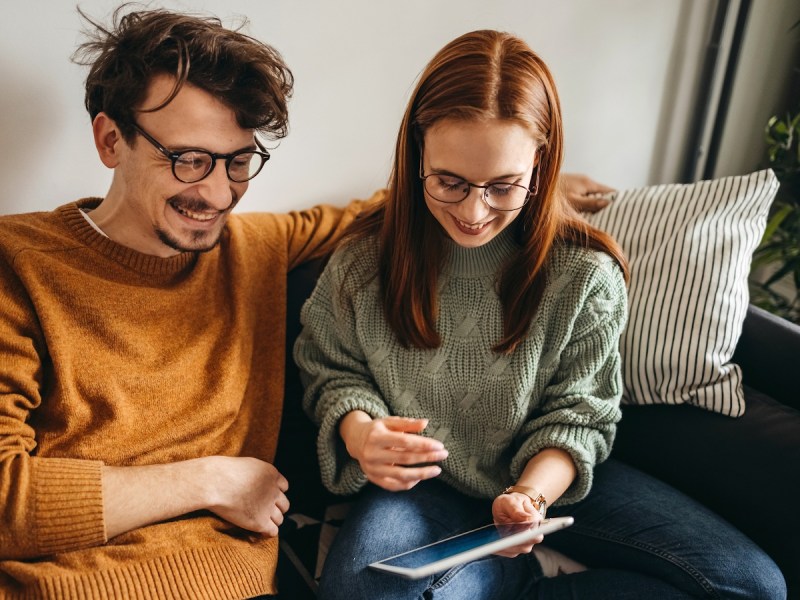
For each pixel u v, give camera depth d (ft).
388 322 3.92
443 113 3.22
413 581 3.46
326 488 4.45
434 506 3.96
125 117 3.40
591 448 3.83
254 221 4.42
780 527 3.91
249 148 3.60
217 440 3.94
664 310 4.37
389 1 4.71
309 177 4.98
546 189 3.57
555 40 5.32
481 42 3.37
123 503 3.36
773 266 6.73
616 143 5.94
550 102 3.40
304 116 4.79
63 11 3.96
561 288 3.78
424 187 3.48
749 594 3.58
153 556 3.38
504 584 3.76
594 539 3.97
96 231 3.67
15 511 3.16
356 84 4.85
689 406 4.39
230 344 3.98
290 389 4.56
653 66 5.73
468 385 3.92
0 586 3.15
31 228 3.63
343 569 3.52
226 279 4.12
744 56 6.06
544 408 3.98
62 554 3.26
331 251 4.28
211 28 3.46
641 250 4.54
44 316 3.49
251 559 3.59
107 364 3.63
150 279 3.79
